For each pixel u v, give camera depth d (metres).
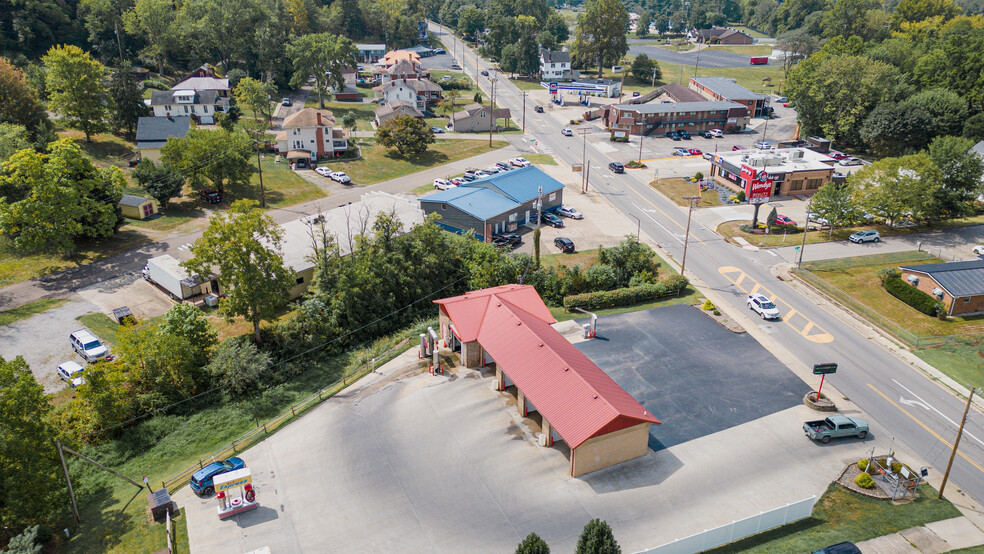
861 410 57.59
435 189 120.88
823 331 71.50
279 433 53.38
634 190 120.44
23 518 43.22
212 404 60.97
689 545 40.44
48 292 78.44
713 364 64.31
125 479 49.84
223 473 46.78
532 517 44.22
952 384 61.75
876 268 85.94
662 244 95.31
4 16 149.50
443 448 50.97
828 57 157.00
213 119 143.88
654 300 78.69
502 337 58.97
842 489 47.72
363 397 57.78
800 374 62.94
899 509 45.91
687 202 113.75
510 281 79.12
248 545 41.91
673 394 58.97
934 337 69.31
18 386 44.53
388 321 74.50
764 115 175.38
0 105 106.75
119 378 56.97
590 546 34.88
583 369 53.84
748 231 99.12
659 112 156.38
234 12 170.12
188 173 105.50
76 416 56.44
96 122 120.62
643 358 65.12
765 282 83.25
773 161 117.50
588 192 119.38
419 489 46.78
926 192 95.00
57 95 114.44
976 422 56.38
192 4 174.38
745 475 48.81
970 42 147.50
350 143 137.25
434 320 74.50
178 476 49.50
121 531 43.91
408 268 77.69
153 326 65.00
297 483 47.59
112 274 83.44
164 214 101.19
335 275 75.31
